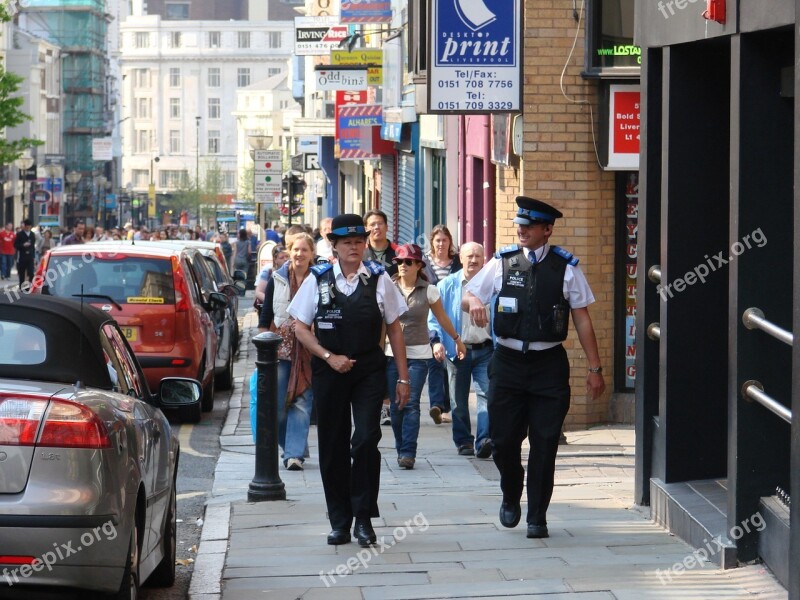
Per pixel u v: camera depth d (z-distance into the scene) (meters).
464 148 57.78
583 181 38.41
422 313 32.84
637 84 37.91
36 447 15.37
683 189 24.45
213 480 32.09
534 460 23.27
